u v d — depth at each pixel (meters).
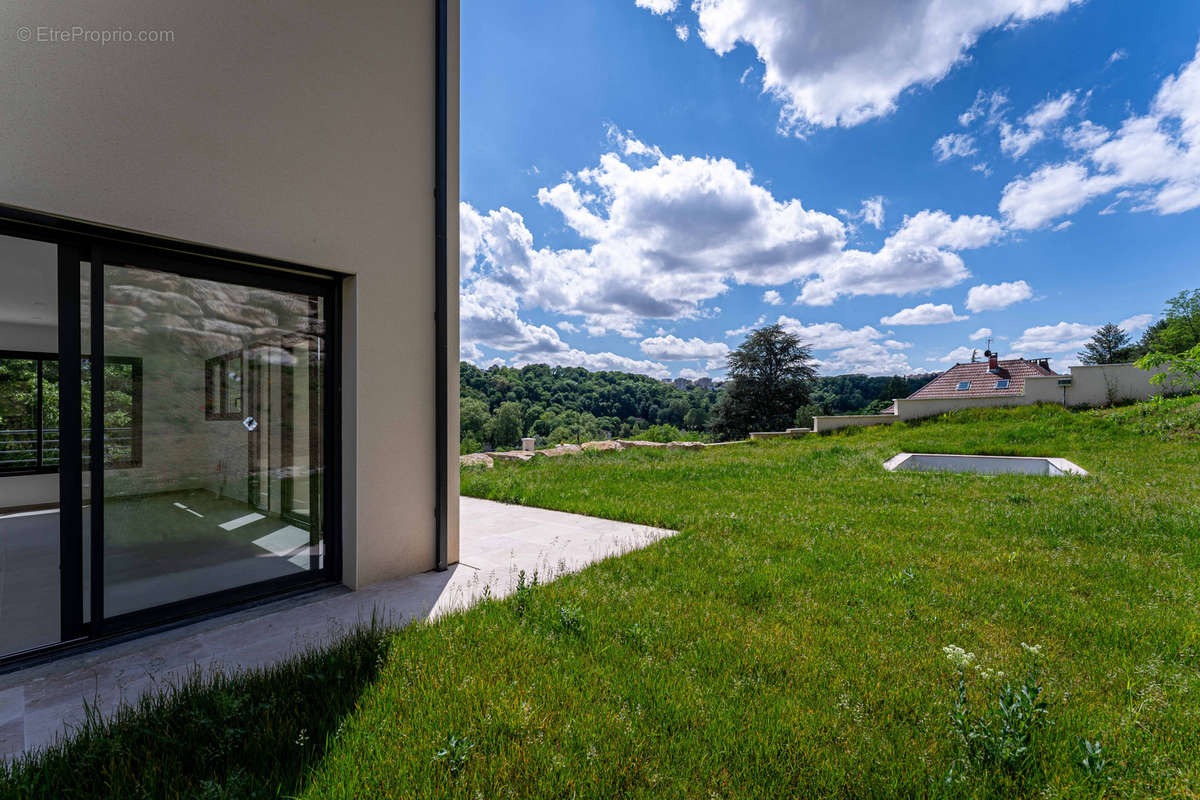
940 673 2.49
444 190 4.35
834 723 2.06
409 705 2.16
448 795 1.63
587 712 2.12
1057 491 7.54
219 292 3.38
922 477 9.37
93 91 2.63
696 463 11.77
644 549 4.72
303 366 3.78
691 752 1.86
